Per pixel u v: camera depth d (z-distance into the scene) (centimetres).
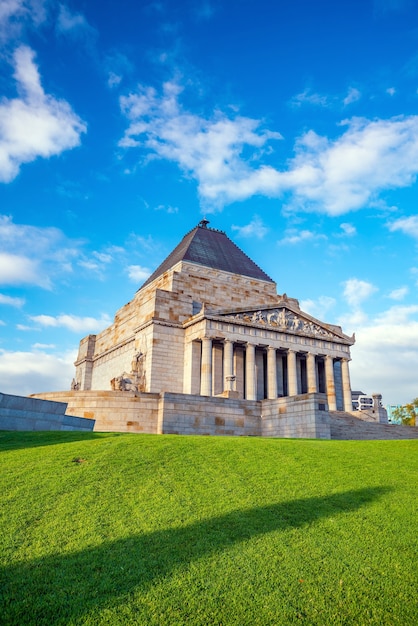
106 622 1141
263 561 1418
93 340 9438
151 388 6631
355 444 3069
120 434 3139
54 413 3750
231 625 1154
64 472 2089
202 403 4509
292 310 7538
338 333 7800
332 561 1438
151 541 1505
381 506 1861
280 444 2808
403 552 1516
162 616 1170
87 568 1351
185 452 2466
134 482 1998
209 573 1348
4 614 1143
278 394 7431
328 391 7512
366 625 1173
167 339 6931
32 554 1420
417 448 2912
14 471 2106
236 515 1705
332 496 1938
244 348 7300
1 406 3516
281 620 1177
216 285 7831
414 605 1255
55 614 1161
